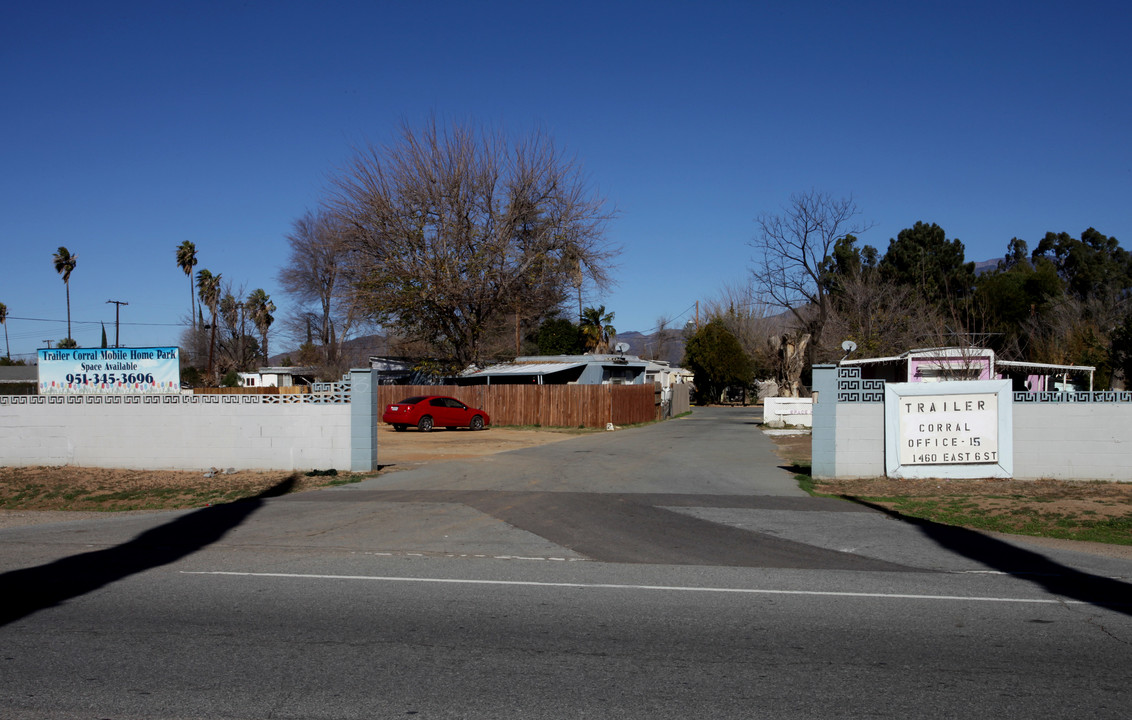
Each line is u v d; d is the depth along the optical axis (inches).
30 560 374.0
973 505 507.5
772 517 482.6
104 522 484.4
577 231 1643.7
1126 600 298.7
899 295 1508.4
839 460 627.8
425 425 1293.1
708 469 723.4
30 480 658.2
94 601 297.9
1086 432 587.5
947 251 1943.9
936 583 326.3
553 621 271.4
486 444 1032.8
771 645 245.3
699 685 211.8
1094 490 540.1
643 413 1566.2
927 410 609.0
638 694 205.5
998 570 350.6
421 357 1910.7
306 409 697.0
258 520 479.8
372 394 698.2
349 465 691.4
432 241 1587.1
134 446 708.0
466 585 323.3
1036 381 1076.5
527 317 1747.0
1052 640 249.9
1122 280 2025.1
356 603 295.1
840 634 256.7
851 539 420.5
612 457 839.7
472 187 1593.3
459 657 234.4
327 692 207.2
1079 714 192.4
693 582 328.5
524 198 1614.2
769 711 194.2
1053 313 1457.9
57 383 719.7
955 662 229.6
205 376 2271.2
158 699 202.8
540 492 581.9
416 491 589.6
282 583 326.3
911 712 193.6
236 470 695.1
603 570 351.6
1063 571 347.9
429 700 201.8
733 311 2704.2
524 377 1686.8
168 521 480.1
